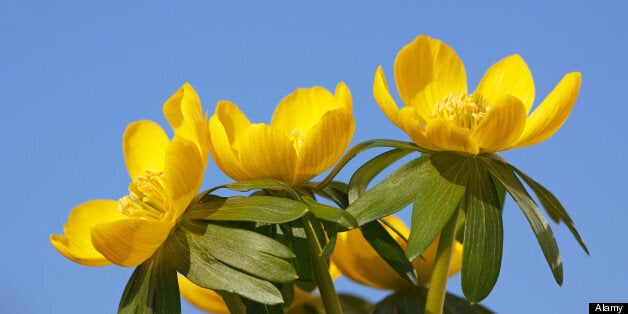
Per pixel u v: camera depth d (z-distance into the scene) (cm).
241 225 29
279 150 29
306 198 29
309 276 30
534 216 29
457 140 29
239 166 30
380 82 30
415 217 29
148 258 29
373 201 29
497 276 29
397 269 30
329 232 30
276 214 28
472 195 29
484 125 29
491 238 29
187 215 29
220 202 29
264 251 28
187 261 29
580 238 30
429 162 30
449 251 30
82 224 30
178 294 29
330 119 29
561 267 29
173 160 28
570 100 30
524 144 30
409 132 30
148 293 29
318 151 30
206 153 29
